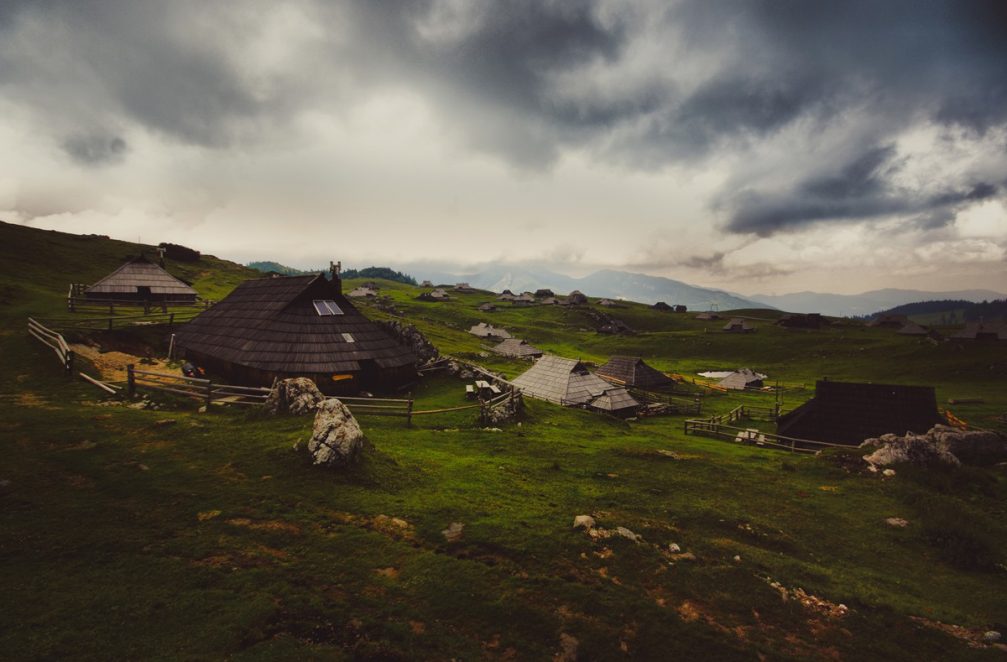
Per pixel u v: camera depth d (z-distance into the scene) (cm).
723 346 13188
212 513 1302
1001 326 11112
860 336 12950
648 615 1109
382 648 909
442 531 1367
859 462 2531
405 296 19438
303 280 3831
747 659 1009
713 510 1814
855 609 1238
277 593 1023
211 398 2673
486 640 980
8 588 942
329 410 1773
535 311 19412
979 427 4869
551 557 1297
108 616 904
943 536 1711
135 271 6131
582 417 4084
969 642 1137
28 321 3772
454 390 3903
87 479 1429
